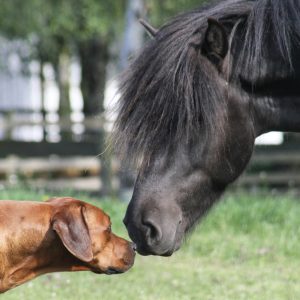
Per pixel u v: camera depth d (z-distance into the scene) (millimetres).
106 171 23078
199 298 10586
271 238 13711
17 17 28297
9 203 7949
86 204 7965
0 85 42000
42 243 7828
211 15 7926
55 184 25656
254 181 23219
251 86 7742
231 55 7719
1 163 25984
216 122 7477
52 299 10508
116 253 8016
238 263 12531
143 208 7441
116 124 7703
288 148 24969
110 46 32375
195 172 7586
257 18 7766
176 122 7473
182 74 7508
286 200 15836
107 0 26531
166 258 12828
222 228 14344
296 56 7789
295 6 7832
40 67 35875
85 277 11695
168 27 8008
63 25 27688
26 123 27125
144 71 7734
